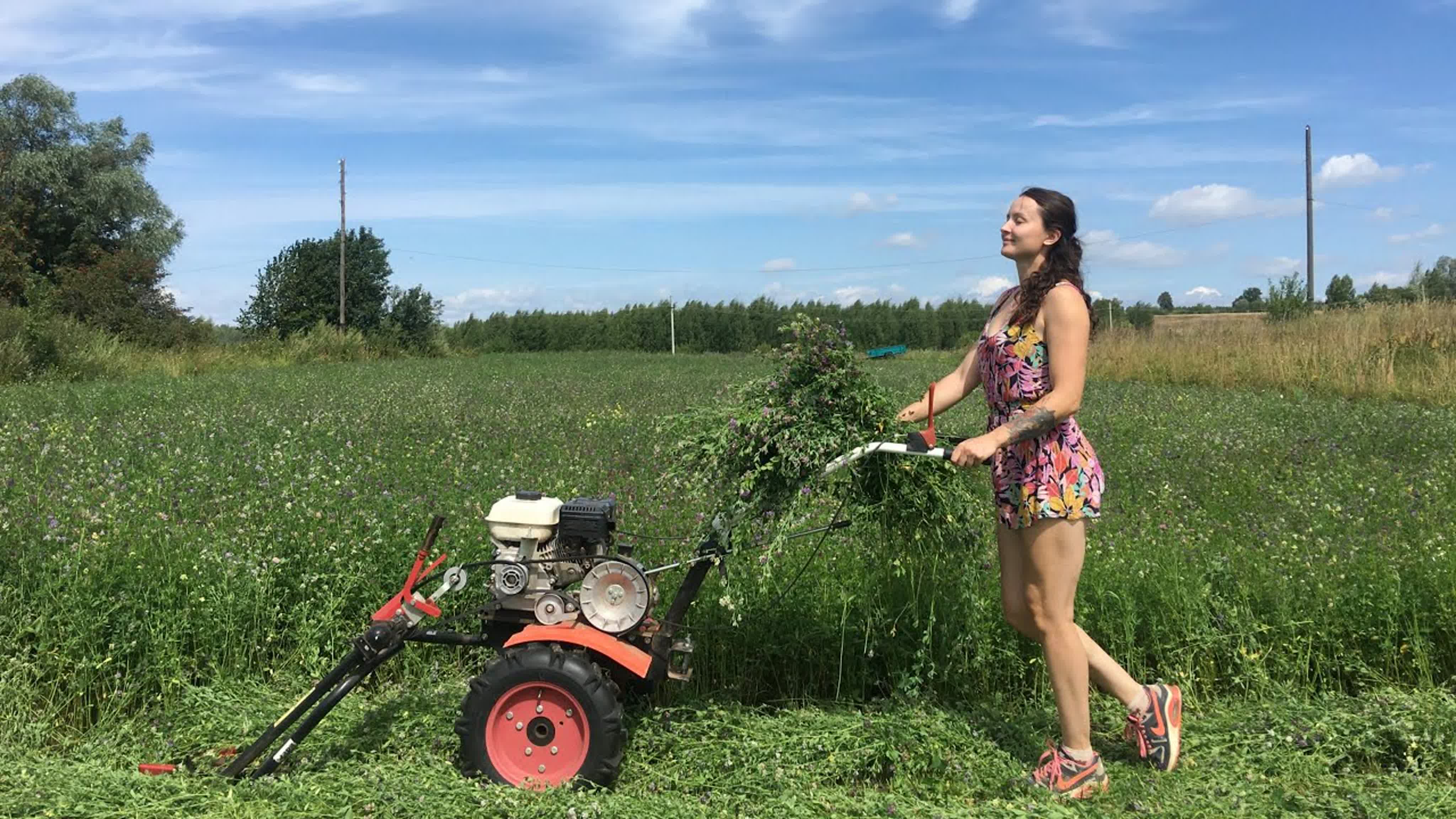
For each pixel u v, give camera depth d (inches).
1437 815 133.7
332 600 197.2
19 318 932.6
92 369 926.4
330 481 277.3
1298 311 1013.2
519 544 163.5
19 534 207.6
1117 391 719.7
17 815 132.0
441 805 139.4
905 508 169.5
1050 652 153.2
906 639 188.7
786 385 166.9
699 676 191.0
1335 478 312.0
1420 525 242.1
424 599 173.8
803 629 192.1
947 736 162.9
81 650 181.3
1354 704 171.8
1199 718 174.1
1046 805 140.7
